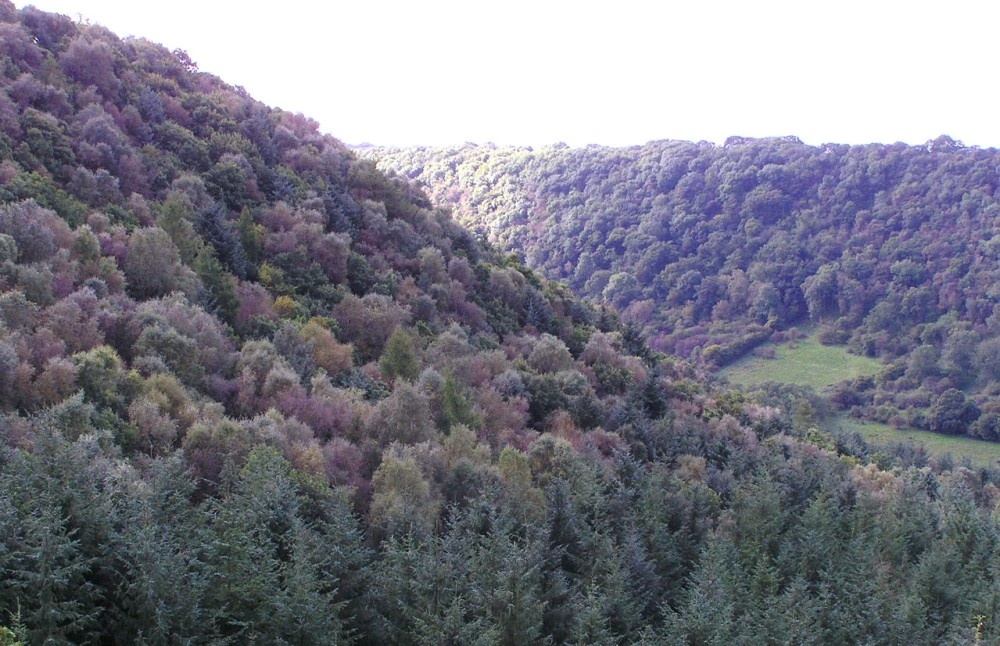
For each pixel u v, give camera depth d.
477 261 84.12
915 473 73.44
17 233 41.25
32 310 35.97
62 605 20.02
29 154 53.12
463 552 30.61
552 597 31.47
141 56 78.56
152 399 33.56
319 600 24.05
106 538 22.55
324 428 39.97
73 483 22.83
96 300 39.78
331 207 72.00
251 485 27.80
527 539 32.03
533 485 41.06
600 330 89.81
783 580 39.34
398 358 50.78
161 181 62.56
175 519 25.19
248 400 39.75
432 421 43.59
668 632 29.84
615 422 57.25
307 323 53.06
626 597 31.42
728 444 59.47
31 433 27.33
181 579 21.81
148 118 69.69
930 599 39.47
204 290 49.88
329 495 31.44
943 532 51.25
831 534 43.78
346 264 65.12
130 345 39.28
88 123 59.91
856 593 35.53
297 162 78.50
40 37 69.81
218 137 72.06
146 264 47.22
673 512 42.91
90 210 52.41
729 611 30.09
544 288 88.06
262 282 58.50
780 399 111.88
